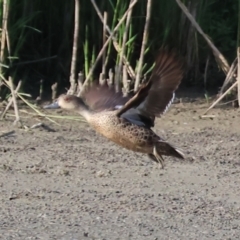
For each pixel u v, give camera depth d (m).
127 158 13.63
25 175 12.49
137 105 10.32
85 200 11.32
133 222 10.45
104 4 17.69
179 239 9.88
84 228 10.20
